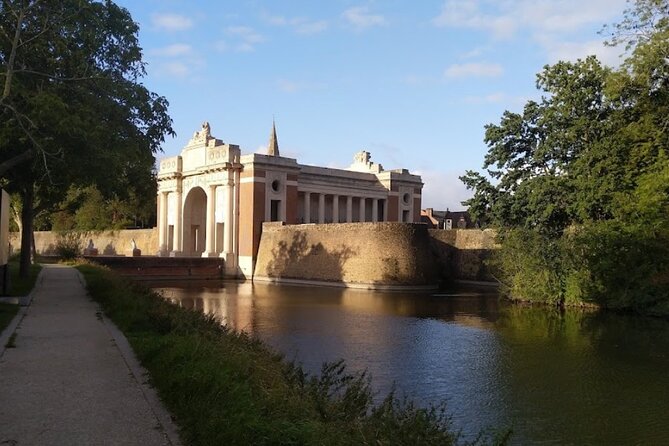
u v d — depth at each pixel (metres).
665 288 34.78
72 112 23.14
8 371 11.06
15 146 23.62
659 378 19.20
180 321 15.18
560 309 38.38
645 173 35.66
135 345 13.35
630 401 16.64
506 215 42.06
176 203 81.12
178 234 80.62
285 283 64.56
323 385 11.31
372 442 7.12
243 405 7.48
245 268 70.69
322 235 62.91
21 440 7.31
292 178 74.44
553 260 40.44
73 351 13.02
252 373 9.54
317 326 29.70
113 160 23.86
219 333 15.17
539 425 14.58
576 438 13.70
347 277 58.81
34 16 22.56
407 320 32.44
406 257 55.97
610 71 37.09
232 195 72.50
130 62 27.02
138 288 26.25
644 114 35.94
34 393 9.52
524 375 19.53
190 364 9.52
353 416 8.83
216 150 74.56
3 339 14.14
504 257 43.72
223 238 75.50
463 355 22.67
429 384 18.20
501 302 42.78
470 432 13.91
